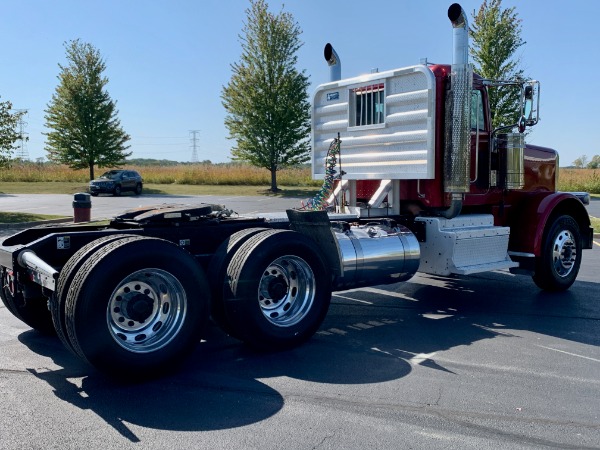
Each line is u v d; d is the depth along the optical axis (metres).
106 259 4.43
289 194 35.19
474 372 5.00
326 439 3.71
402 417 4.06
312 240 6.14
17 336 6.08
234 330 5.34
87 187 41.50
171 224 5.69
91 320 4.34
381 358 5.37
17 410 4.16
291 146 36.62
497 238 7.54
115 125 41.69
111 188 34.31
